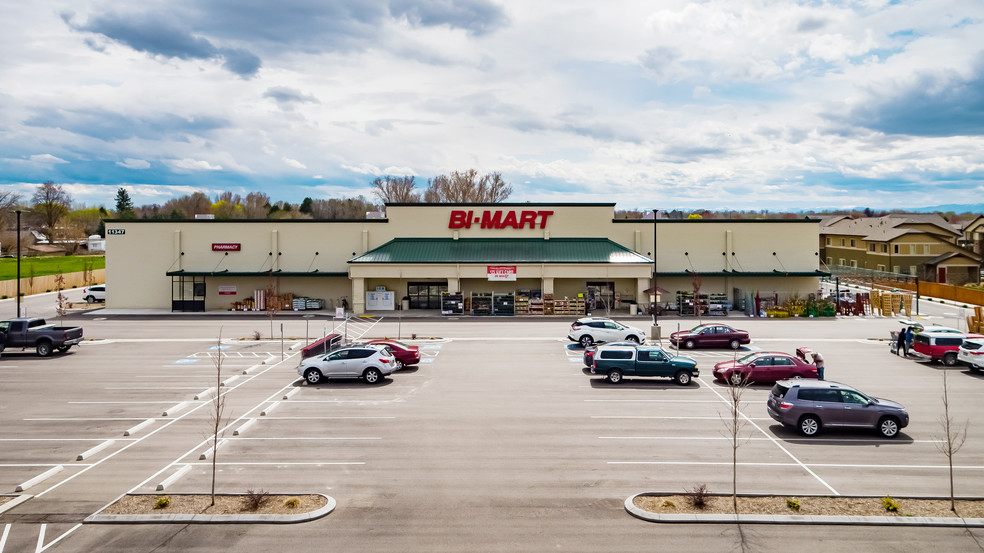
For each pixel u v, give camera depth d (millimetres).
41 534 15273
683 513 15945
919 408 25938
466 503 16828
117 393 29203
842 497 16891
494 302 56156
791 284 60125
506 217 60469
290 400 27734
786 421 22453
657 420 24328
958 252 81000
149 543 14797
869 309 59375
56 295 76000
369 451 20906
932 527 15367
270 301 56594
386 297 59125
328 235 60500
